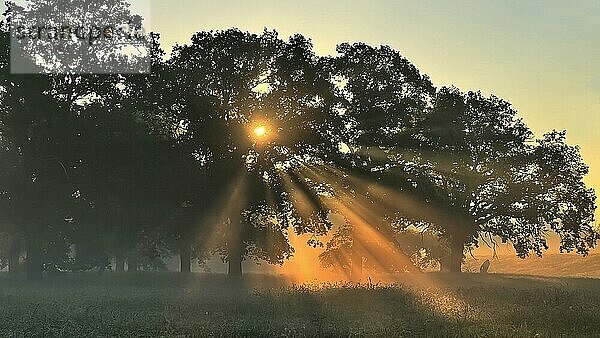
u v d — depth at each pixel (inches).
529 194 2187.5
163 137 1672.0
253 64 1744.6
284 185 1752.0
